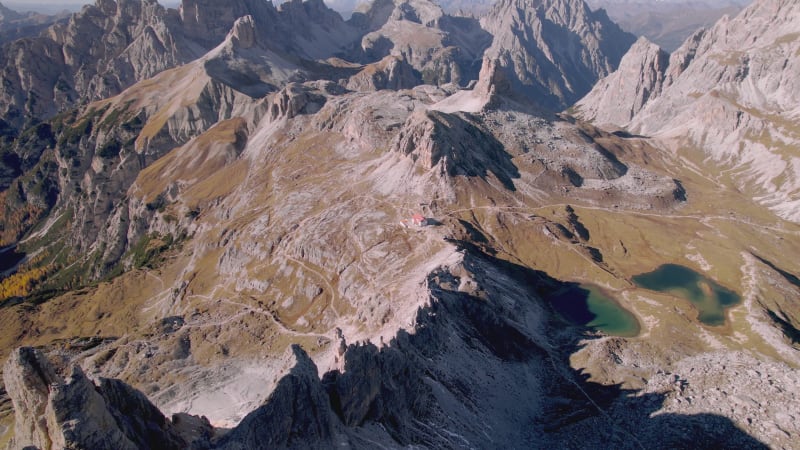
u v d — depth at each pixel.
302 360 90.56
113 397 73.62
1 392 173.00
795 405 116.94
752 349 162.88
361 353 99.50
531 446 119.62
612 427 122.88
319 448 84.56
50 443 66.62
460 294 163.38
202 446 73.19
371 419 98.38
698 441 111.75
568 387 144.12
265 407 80.44
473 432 113.50
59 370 186.62
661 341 167.38
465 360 135.50
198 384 167.62
